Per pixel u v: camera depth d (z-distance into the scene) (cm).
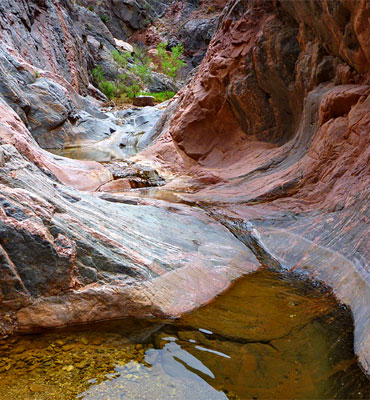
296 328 308
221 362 259
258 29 966
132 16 4222
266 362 260
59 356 263
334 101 627
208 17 4241
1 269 293
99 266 344
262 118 958
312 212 541
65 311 310
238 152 987
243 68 960
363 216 429
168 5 4547
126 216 474
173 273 377
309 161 655
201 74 1155
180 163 1051
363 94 599
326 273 402
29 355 264
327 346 280
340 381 238
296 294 377
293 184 638
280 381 238
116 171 913
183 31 4097
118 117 1978
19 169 396
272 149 884
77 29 2725
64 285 316
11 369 245
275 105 928
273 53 881
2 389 222
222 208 632
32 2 2009
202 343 285
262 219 567
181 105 1207
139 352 271
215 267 421
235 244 501
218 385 233
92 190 793
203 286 379
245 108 973
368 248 372
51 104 1367
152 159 1083
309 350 274
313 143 680
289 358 264
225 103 1013
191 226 528
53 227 337
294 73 859
